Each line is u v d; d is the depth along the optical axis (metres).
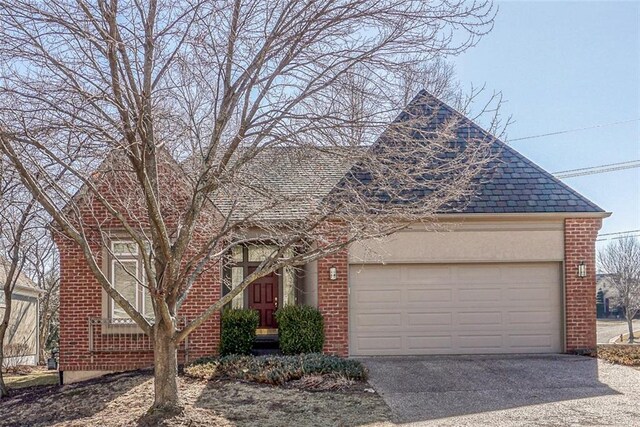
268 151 9.52
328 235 10.20
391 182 10.23
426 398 10.11
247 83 8.76
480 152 11.42
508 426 8.42
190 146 9.31
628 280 36.72
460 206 13.66
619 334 36.53
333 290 13.83
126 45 7.53
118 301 9.00
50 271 28.61
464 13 8.30
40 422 10.10
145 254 8.57
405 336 13.98
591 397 9.98
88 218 13.11
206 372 11.97
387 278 14.08
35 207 12.97
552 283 14.13
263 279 16.06
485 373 11.86
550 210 13.87
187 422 8.70
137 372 13.01
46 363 26.42
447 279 14.12
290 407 9.68
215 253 10.82
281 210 11.50
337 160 9.62
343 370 11.52
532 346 14.02
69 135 7.98
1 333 13.47
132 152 8.03
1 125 7.52
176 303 9.12
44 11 7.68
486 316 14.06
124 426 8.83
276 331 15.85
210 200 9.60
